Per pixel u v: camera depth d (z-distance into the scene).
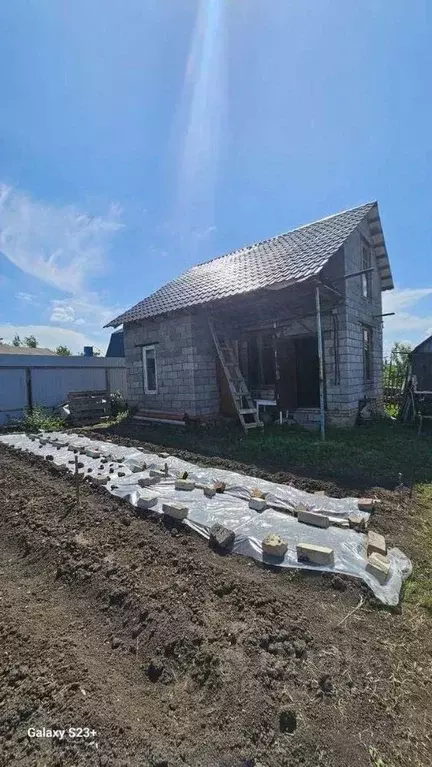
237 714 1.68
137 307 12.45
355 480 5.02
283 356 10.06
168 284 13.66
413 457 6.23
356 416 9.59
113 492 4.60
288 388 10.00
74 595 2.70
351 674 1.92
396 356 16.56
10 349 25.97
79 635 2.28
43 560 3.21
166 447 7.36
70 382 14.43
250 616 2.33
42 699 1.79
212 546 3.30
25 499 4.63
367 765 1.49
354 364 9.67
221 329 10.52
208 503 4.15
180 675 1.94
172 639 2.15
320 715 1.69
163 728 1.64
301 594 2.59
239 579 2.74
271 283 7.87
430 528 3.63
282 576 2.80
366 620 2.34
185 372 10.23
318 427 9.28
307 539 3.26
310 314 9.27
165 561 3.05
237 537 3.32
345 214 10.70
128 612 2.44
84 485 4.98
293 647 2.07
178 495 4.43
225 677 1.87
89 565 2.99
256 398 10.88
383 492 4.48
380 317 12.61
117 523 3.81
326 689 1.82
